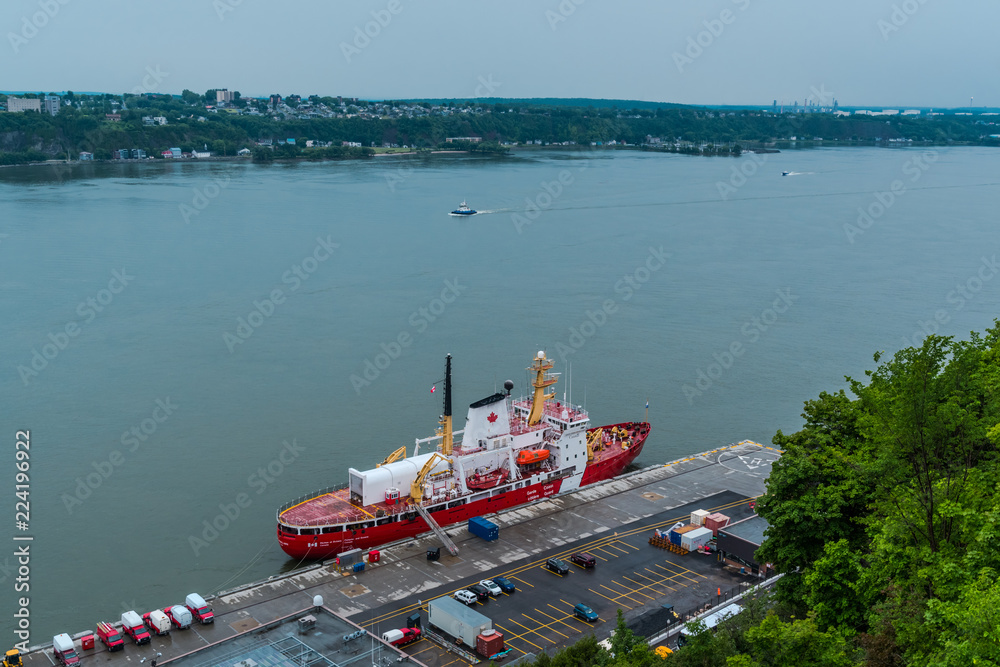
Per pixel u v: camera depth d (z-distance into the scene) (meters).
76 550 122.00
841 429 104.56
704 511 125.31
